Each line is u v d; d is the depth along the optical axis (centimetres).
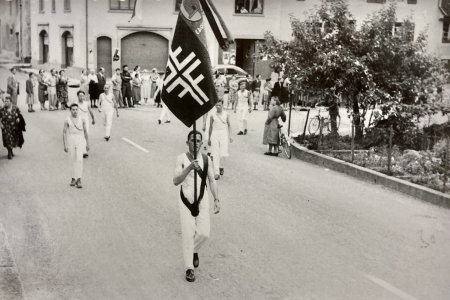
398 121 1719
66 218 1027
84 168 1453
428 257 860
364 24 1814
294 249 881
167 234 945
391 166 1450
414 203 1202
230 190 1263
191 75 734
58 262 814
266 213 1082
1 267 786
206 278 762
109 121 1894
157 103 2998
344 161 1534
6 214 1048
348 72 1672
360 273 788
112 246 884
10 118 1550
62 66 4219
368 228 1003
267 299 699
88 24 3888
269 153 1742
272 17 3819
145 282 748
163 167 1480
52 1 4331
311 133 2022
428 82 1762
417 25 3192
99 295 705
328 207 1138
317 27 1828
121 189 1245
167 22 3909
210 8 730
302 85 1808
